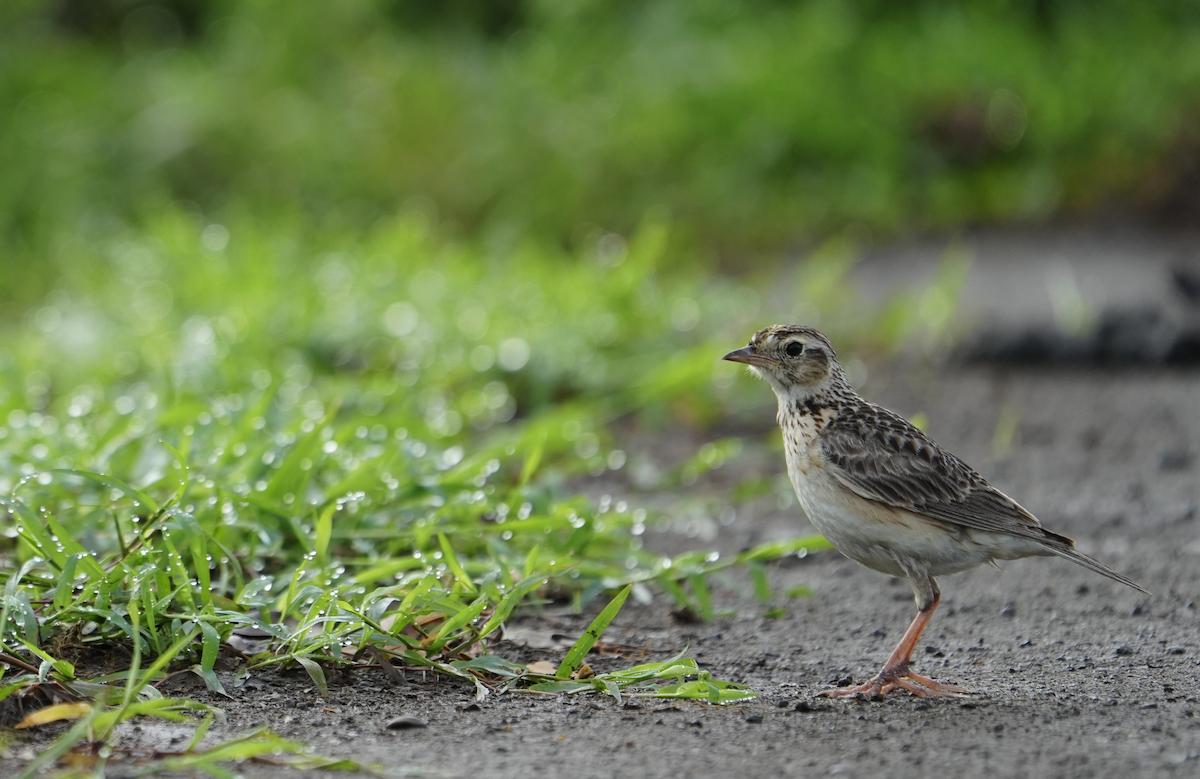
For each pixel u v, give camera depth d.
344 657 6.92
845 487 7.39
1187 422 12.83
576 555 8.77
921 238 22.36
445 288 16.62
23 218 23.58
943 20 26.16
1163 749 5.88
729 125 24.25
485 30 30.97
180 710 6.20
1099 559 9.34
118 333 15.47
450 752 5.87
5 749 5.67
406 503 8.87
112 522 8.29
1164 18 25.58
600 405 13.49
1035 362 15.36
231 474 8.75
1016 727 6.24
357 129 24.36
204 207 23.50
